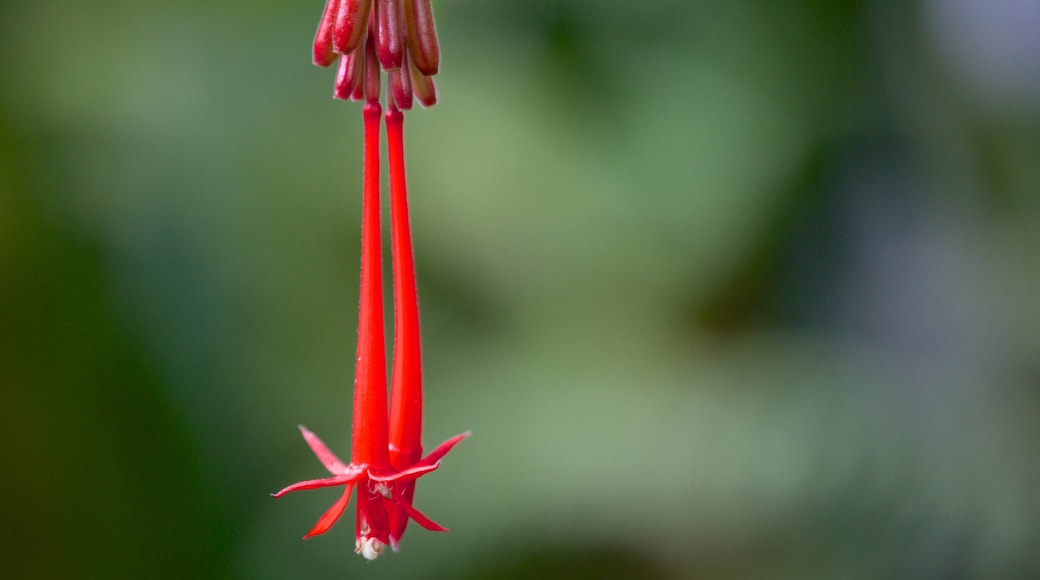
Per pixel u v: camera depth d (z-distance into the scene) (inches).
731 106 43.3
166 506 36.9
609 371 38.8
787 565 34.7
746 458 35.5
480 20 42.6
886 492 34.2
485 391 37.8
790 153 43.8
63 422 36.7
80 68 38.6
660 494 35.4
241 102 39.2
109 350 37.0
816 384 37.4
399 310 24.8
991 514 33.0
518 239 39.9
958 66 45.3
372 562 36.2
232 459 37.2
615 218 40.7
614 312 40.3
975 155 44.7
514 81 42.0
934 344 42.3
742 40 44.3
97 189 37.7
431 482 36.3
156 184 37.9
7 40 38.3
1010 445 34.6
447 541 35.6
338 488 37.4
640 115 42.5
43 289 36.9
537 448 36.3
